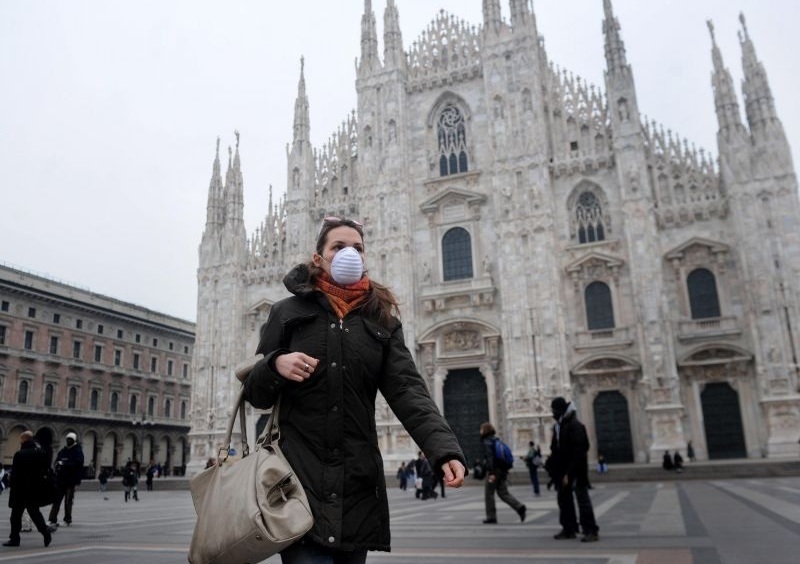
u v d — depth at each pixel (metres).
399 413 4.52
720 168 48.00
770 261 44.72
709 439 45.25
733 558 10.02
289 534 3.63
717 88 48.50
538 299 49.44
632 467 41.12
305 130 62.19
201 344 60.38
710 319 46.00
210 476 4.05
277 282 60.56
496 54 55.09
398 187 55.94
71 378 78.19
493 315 51.62
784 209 45.19
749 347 45.00
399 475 42.97
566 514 13.47
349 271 4.52
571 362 48.72
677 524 15.34
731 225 47.00
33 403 73.12
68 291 79.12
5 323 71.25
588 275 49.78
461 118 57.19
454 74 57.44
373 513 4.11
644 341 46.25
